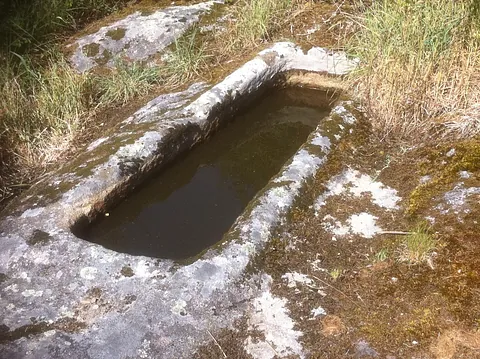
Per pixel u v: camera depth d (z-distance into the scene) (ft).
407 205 9.99
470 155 10.68
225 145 12.88
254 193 11.33
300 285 8.58
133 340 7.69
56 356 7.51
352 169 10.83
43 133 12.50
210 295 8.22
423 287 8.37
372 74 12.60
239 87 13.07
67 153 12.17
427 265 8.71
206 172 12.04
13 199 10.48
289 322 8.04
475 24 12.82
